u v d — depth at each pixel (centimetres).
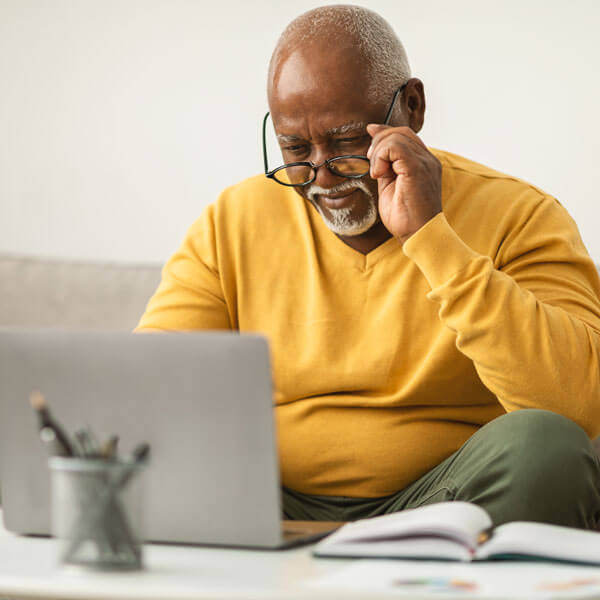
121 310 192
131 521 80
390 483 142
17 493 98
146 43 260
